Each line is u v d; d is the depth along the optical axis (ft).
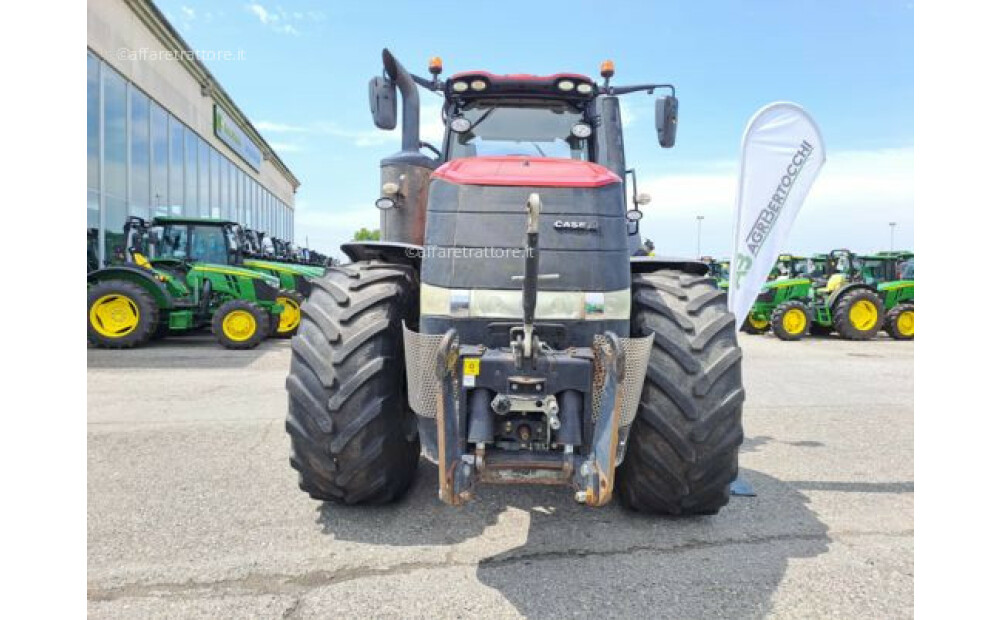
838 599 7.70
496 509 10.34
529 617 7.23
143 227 35.73
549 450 8.25
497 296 8.63
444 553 8.76
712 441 9.06
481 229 8.80
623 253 9.02
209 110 69.36
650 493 9.54
